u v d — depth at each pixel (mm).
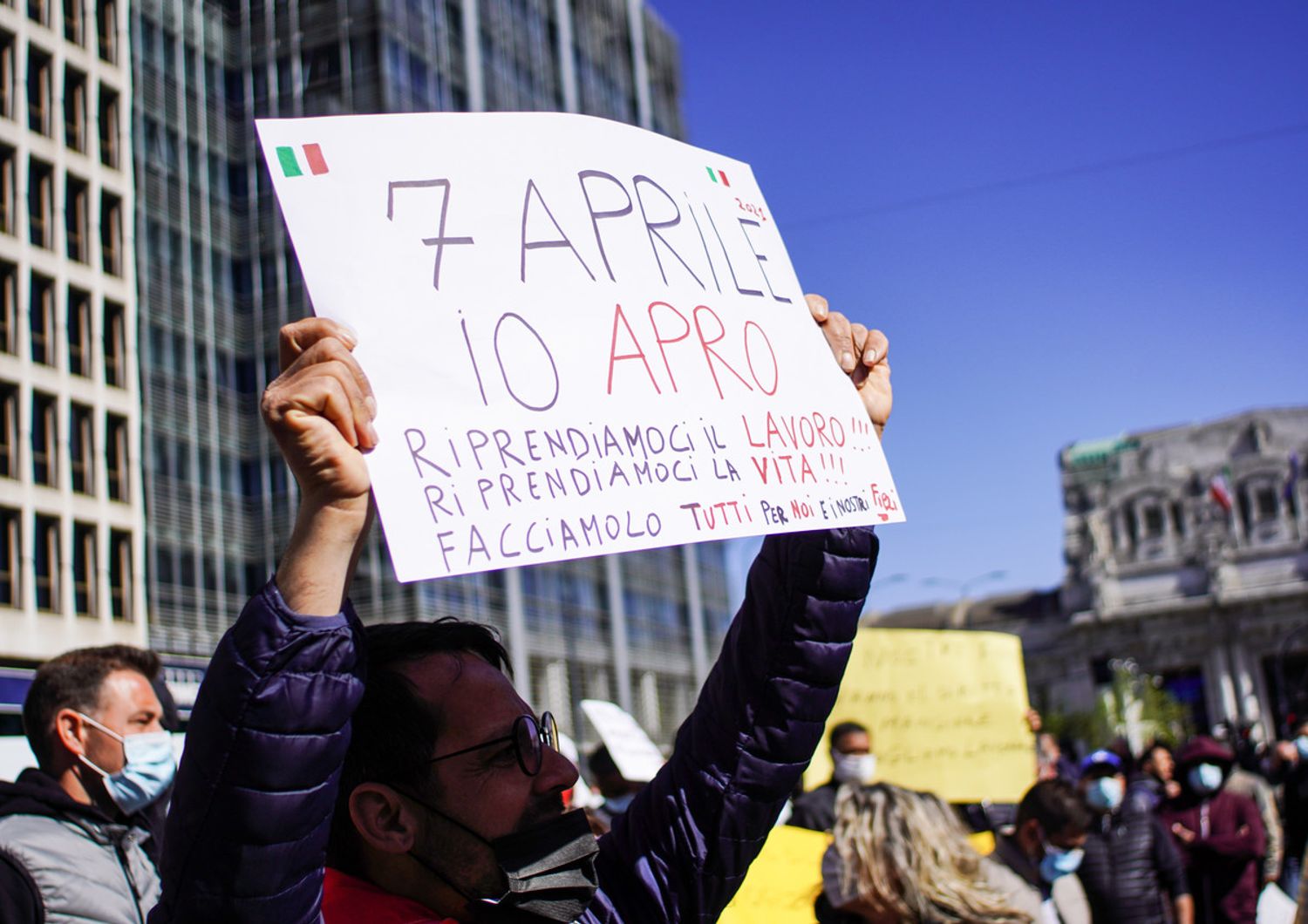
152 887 3311
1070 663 87625
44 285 33344
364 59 39625
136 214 36281
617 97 56688
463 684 2053
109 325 35000
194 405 37125
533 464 1878
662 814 2404
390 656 2072
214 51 39469
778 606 2441
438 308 1897
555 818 2078
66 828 3205
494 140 2062
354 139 1939
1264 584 83312
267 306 38719
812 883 4168
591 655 47719
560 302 2020
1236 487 85000
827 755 8023
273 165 1867
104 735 3520
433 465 1790
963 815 7371
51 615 32062
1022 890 3852
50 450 32781
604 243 2117
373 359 1825
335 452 1684
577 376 1983
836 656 2441
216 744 1653
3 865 3031
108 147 35688
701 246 2268
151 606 34844
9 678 13727
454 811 2006
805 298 2441
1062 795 5105
